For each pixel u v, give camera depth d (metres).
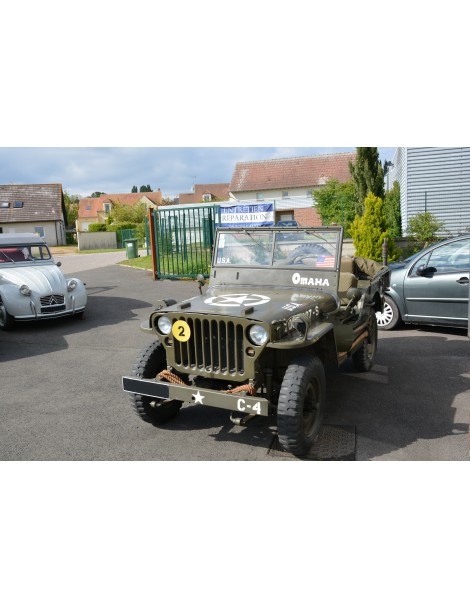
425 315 8.05
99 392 5.80
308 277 4.93
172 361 4.25
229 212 15.01
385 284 6.71
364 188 15.97
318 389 4.22
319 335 4.02
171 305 4.43
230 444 4.41
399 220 21.11
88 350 7.75
